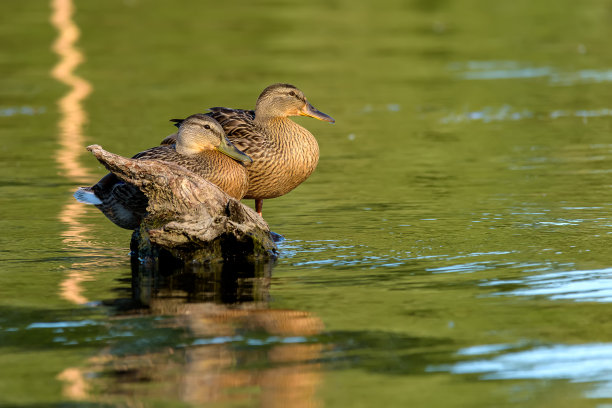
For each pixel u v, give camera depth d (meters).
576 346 7.89
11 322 8.80
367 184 15.47
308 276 10.29
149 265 10.97
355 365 7.60
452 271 10.29
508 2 40.59
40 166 17.23
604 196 13.96
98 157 11.32
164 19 37.03
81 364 7.72
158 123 20.88
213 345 8.10
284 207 14.05
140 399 7.05
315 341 8.16
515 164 16.64
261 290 9.79
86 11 38.91
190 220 11.24
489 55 29.42
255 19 36.97
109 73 27.44
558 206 13.42
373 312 8.92
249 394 7.09
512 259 10.69
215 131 12.53
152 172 11.38
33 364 7.73
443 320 8.64
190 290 9.85
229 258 11.28
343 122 21.30
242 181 12.73
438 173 16.14
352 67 27.80
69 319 8.88
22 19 36.72
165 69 27.88
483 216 12.95
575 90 24.03
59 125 21.03
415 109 22.42
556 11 37.84
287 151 13.16
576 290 9.45
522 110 21.91
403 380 7.28
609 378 7.23
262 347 8.03
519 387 7.10
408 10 39.19
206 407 6.88
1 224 13.06
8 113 22.56
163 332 8.45
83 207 14.22
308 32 34.12
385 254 11.12
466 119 21.19
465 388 7.11
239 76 26.59
